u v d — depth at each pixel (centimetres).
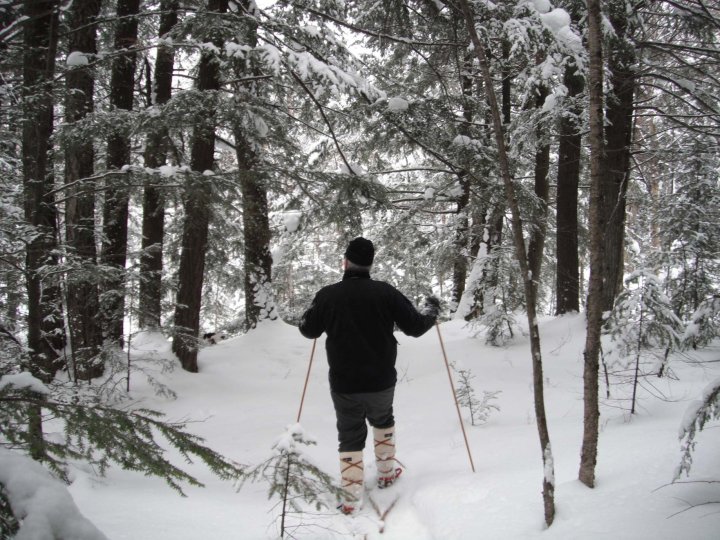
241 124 581
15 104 382
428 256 1226
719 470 234
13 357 314
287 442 228
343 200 677
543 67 679
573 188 870
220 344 847
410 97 756
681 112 1027
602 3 661
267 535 238
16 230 356
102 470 177
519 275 775
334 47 731
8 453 129
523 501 253
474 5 625
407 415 537
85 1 550
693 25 707
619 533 194
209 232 764
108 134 521
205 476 348
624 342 425
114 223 648
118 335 607
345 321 322
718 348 578
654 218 951
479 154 731
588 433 250
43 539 107
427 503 290
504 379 620
